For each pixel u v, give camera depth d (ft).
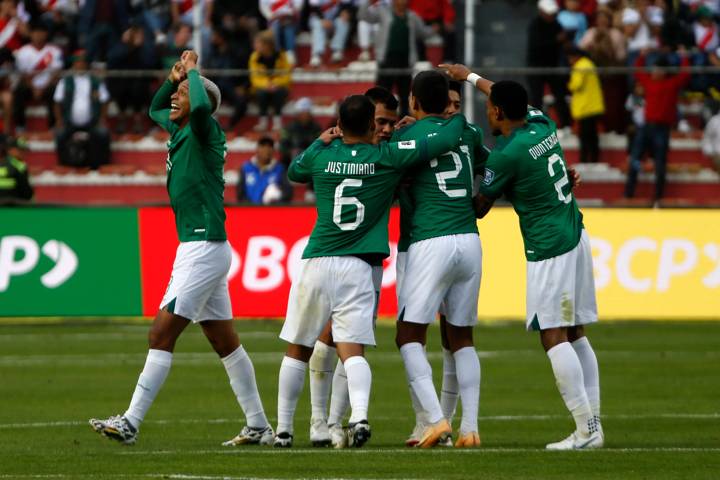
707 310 209.46
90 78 248.52
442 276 101.60
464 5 265.75
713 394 145.18
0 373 165.17
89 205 207.41
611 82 237.66
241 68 248.11
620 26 251.19
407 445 105.60
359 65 261.65
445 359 108.88
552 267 101.86
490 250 207.82
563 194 102.83
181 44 250.78
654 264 209.97
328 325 104.32
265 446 104.53
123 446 104.32
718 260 209.97
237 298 206.90
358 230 99.14
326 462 92.07
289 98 254.06
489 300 207.41
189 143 101.91
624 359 180.24
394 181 99.91
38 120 257.75
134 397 100.94
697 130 241.14
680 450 99.40
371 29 260.83
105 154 251.39
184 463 92.38
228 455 96.53
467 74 107.96
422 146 100.12
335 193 98.94
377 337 205.87
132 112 254.06
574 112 237.86
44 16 265.75
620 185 239.71
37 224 206.90
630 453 97.35
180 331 102.53
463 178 103.30
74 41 264.52
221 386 153.07
